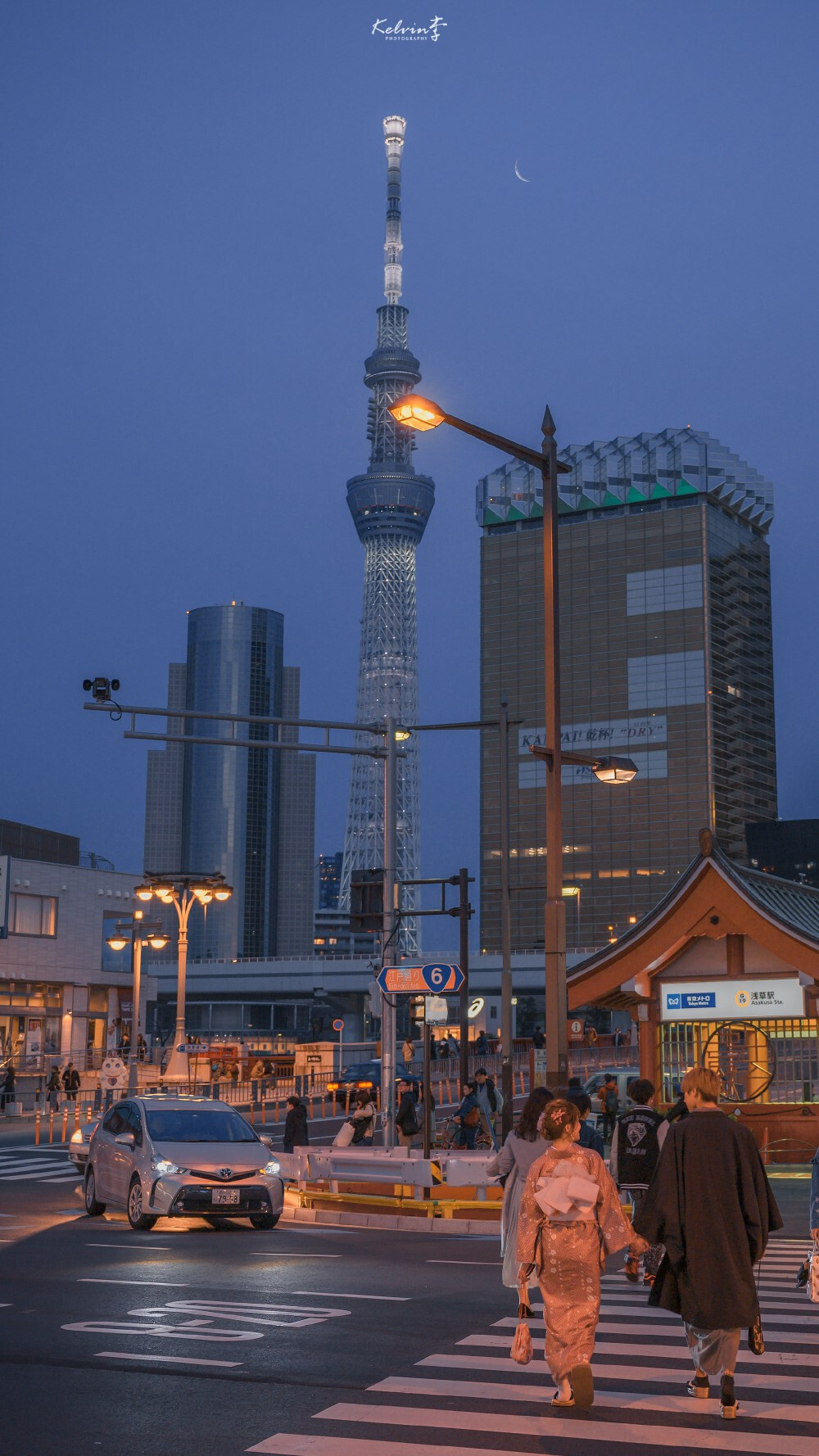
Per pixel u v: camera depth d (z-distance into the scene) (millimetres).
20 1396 8516
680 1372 9258
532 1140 11023
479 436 18953
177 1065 50156
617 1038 74438
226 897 51750
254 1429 7723
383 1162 21266
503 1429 7727
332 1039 186375
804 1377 9102
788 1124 26812
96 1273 14102
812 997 26906
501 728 35188
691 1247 7938
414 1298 12336
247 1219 21000
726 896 26891
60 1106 50625
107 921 77938
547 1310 8273
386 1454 7211
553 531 19312
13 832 109938
